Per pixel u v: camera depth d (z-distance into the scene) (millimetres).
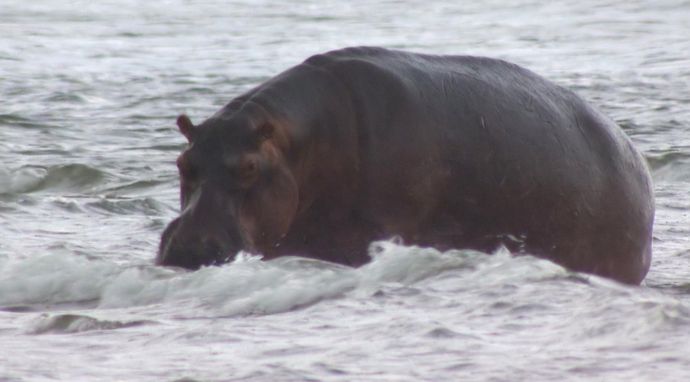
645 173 41000
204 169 34312
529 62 135375
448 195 36625
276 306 31812
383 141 35906
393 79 36625
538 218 37656
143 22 193125
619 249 39375
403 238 36344
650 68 126125
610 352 25906
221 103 98062
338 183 36094
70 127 83062
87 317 30906
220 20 198125
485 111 37219
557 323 28484
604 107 95000
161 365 25922
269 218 34562
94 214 52594
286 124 35375
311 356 26328
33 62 131750
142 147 75125
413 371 24984
